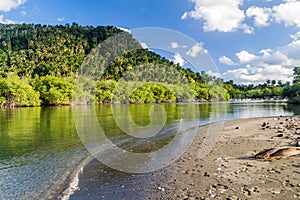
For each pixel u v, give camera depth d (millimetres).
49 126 21141
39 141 14352
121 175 8297
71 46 112875
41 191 6953
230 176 7664
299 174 7469
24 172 8656
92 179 7910
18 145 13266
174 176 8023
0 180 7855
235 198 6039
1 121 25688
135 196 6504
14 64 108125
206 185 7043
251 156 9930
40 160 10258
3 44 137125
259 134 15539
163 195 6496
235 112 38062
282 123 20875
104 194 6699
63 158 10562
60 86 67938
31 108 53062
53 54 111188
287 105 58938
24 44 141250
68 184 7488
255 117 29172
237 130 17891
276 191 6340
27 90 60656
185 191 6688
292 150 9758
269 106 55000
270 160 9148
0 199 6469
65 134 16719
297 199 5836
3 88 56250
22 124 22797
